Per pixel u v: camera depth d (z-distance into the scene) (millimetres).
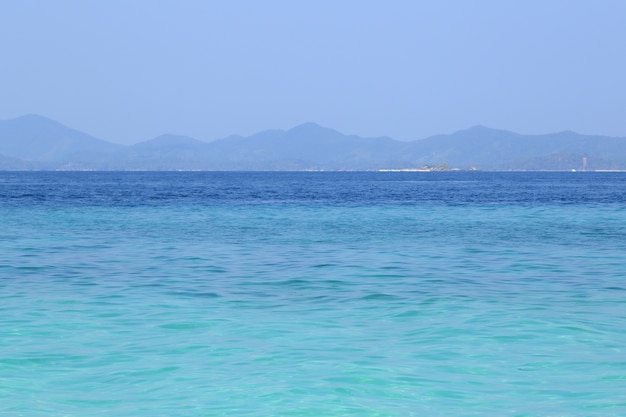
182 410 14562
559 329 21016
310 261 37062
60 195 121625
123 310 23812
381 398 15188
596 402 15016
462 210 82750
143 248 43031
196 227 59094
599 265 35781
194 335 20312
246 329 21047
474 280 30781
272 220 67312
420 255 39781
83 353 18500
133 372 16906
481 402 15016
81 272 32875
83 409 14648
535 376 16656
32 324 21656
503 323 21812
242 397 15234
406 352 18516
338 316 22922
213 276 31781
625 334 20453
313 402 14938
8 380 16359
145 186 187875
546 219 68812
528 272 33281
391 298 26250
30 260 37062
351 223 63969
